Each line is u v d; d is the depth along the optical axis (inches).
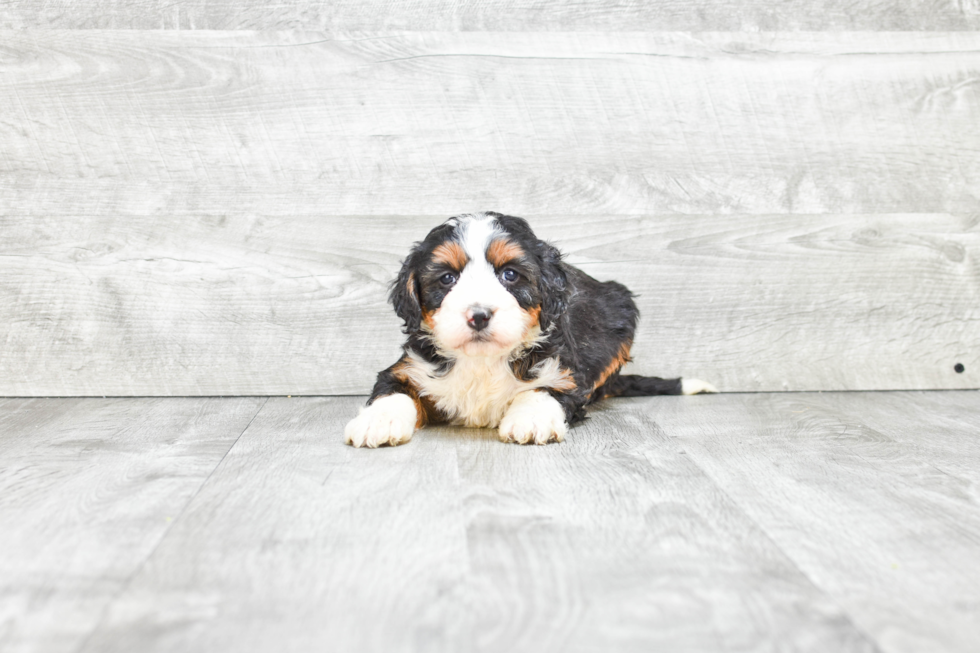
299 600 46.9
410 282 86.8
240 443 82.8
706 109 112.6
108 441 83.7
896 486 68.7
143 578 49.8
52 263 107.4
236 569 51.0
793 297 115.3
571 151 111.8
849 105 114.0
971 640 43.0
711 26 111.7
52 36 104.9
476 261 83.1
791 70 112.9
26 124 105.8
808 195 114.6
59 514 60.9
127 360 109.3
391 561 52.1
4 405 103.2
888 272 115.9
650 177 112.8
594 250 113.0
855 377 116.4
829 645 42.3
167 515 60.7
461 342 80.1
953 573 51.4
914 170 115.4
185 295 109.2
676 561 52.4
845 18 113.0
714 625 44.2
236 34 106.9
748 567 51.7
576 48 110.3
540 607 46.0
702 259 114.1
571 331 94.0
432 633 43.1
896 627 44.3
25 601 46.9
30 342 108.1
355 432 81.0
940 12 113.8
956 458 78.0
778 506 63.2
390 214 110.5
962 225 116.2
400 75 109.1
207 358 110.1
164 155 107.9
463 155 110.7
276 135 108.8
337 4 107.7
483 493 65.7
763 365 115.7
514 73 110.1
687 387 111.3
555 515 60.6
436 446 81.7
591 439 84.9
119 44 105.7
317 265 110.3
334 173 109.7
